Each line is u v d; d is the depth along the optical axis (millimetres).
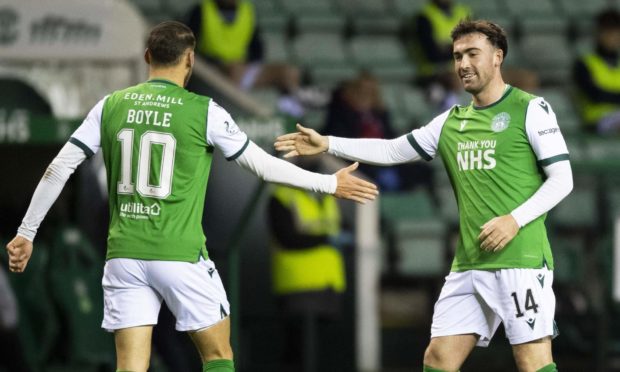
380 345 38406
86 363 29359
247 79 40781
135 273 19188
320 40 50688
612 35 45969
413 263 38938
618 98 45781
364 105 40344
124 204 19312
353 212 35312
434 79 46906
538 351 19875
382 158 21109
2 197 30953
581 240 37719
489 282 19922
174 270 19109
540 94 49250
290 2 52844
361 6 53062
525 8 55250
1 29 29391
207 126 19391
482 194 20000
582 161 37781
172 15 49125
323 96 45188
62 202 29891
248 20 42062
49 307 29453
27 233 19469
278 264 32938
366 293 37625
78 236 29484
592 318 36781
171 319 28453
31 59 29391
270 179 19688
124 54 29422
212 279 19500
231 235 28703
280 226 32594
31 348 29359
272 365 33531
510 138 19859
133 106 19406
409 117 45938
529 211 19562
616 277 34719
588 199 37625
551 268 20125
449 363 20250
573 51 53625
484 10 54594
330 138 21219
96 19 29453
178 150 19266
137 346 19250
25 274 29469
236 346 28734
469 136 20188
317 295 32969
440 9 48062
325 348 34594
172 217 19203
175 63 19766
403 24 52531
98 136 19578
